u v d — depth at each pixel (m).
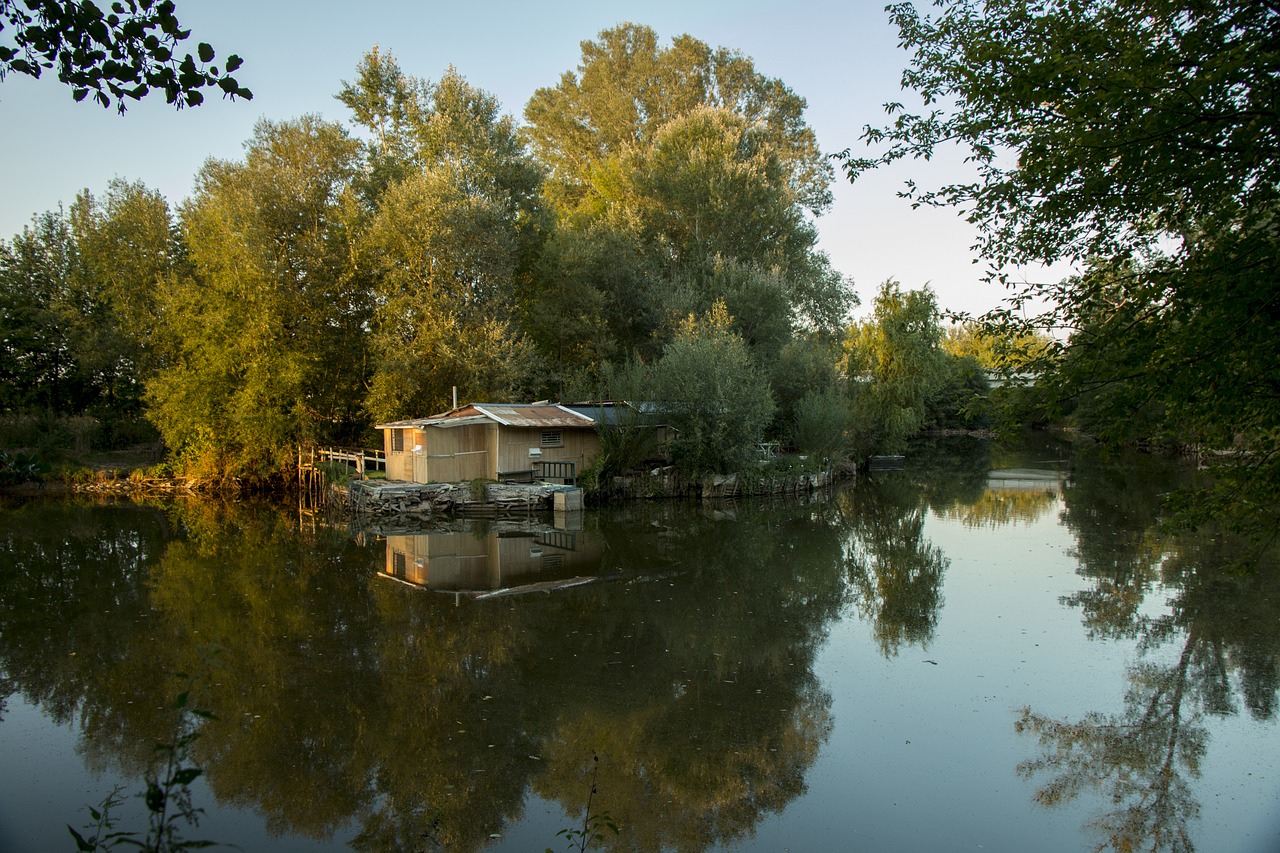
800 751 8.26
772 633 12.36
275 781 7.60
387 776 7.71
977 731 8.69
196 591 14.85
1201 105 4.50
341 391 32.47
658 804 7.21
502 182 35.91
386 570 16.73
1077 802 7.20
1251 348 4.59
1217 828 6.71
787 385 35.69
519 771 7.84
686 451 28.56
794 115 51.81
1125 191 5.04
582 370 33.56
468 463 26.55
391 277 29.66
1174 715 9.02
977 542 19.84
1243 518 5.74
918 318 39.97
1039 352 5.64
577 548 19.34
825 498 29.11
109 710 9.19
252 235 28.12
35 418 34.31
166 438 31.05
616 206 41.78
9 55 4.25
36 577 16.06
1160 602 13.60
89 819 6.80
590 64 51.56
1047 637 11.90
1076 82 4.93
